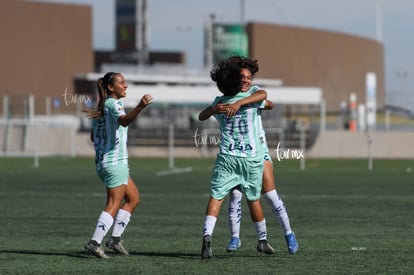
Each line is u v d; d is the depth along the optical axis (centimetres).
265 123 14975
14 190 6425
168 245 3341
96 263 2852
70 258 2969
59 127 13862
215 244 3366
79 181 7388
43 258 2973
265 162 2994
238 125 2867
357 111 19125
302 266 2777
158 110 18462
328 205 5166
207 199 5672
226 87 2872
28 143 13950
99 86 2956
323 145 12962
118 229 3031
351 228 3953
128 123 2900
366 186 6775
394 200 5491
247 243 3388
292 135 13012
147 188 6644
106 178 2958
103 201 5488
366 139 12925
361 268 2745
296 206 5103
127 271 2689
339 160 11644
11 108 15412
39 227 4038
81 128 14575
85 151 13600
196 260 2909
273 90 16875
